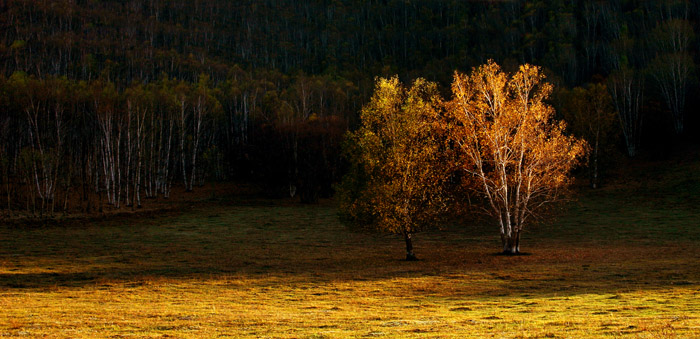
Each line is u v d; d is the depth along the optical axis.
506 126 38.44
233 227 59.91
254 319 18.12
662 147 86.75
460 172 40.38
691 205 62.25
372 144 37.84
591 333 14.24
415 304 21.83
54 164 75.12
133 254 40.53
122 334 15.30
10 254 39.44
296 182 86.62
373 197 37.03
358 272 32.06
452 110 39.44
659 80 100.06
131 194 87.25
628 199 70.31
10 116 80.31
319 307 21.30
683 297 21.05
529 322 16.55
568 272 29.91
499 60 170.25
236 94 128.75
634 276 27.58
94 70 156.38
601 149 80.75
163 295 24.55
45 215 64.00
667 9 151.50
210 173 104.75
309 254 41.28
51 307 20.67
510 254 39.00
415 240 51.06
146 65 170.50
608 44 152.75
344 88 140.75
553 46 170.25
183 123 96.00
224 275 31.00
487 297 23.38
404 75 163.75
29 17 197.00
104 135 83.31
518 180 38.94
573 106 87.44
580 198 74.69
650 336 13.20
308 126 89.88
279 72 195.75
